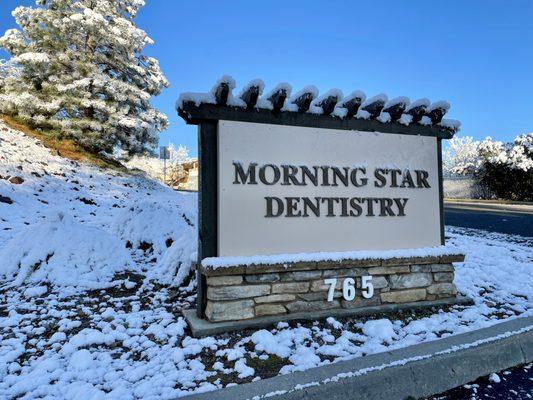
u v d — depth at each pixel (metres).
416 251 4.39
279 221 3.93
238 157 3.82
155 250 6.47
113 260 5.55
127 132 16.94
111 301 4.49
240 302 3.69
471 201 22.22
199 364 3.01
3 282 4.98
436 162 4.73
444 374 3.03
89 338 3.42
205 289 3.78
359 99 4.09
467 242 8.35
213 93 3.75
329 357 3.16
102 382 2.79
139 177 16.30
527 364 3.42
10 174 10.77
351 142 4.30
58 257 5.20
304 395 2.59
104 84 15.72
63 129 15.34
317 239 4.07
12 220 8.23
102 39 16.53
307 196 4.06
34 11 15.95
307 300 3.93
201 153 3.79
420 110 4.49
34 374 2.86
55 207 9.91
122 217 7.14
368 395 2.74
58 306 4.27
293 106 4.04
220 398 2.49
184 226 7.05
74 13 16.19
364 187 4.32
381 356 3.08
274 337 3.45
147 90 18.94
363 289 4.15
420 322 3.88
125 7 18.80
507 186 23.97
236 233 3.77
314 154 4.12
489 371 3.22
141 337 3.53
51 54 15.97
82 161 15.14
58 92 15.62
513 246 8.05
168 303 4.47
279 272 3.84
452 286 4.57
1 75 16.41
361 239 4.27
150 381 2.75
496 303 4.68
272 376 2.85
